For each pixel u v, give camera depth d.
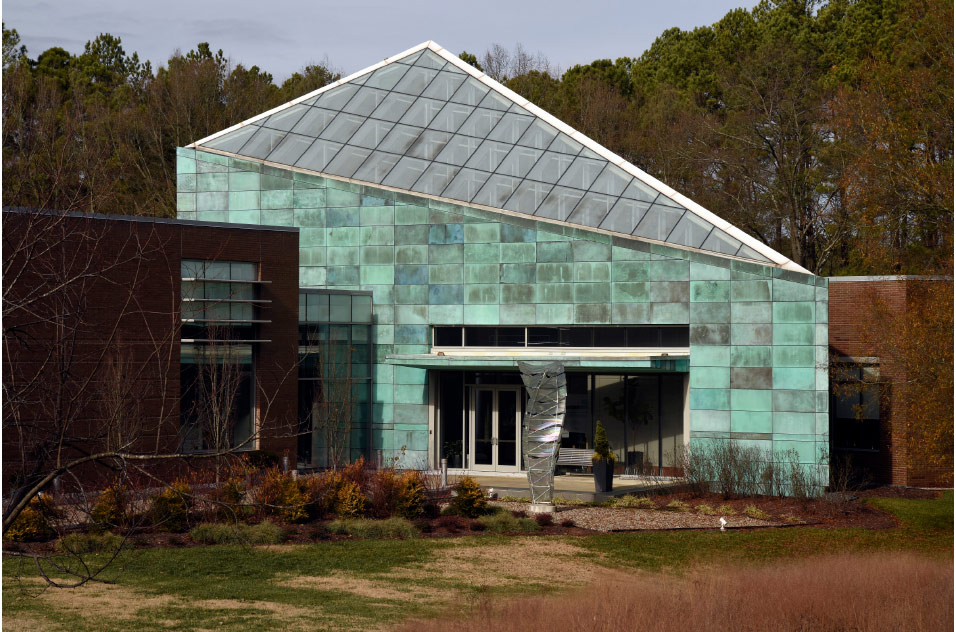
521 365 27.11
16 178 16.25
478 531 24.02
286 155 38.81
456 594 17.75
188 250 29.31
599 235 32.91
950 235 30.27
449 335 35.09
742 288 31.06
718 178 57.56
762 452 30.64
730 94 56.38
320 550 21.08
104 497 20.95
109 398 19.45
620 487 31.14
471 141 37.91
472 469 34.81
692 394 31.48
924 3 33.97
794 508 28.12
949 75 31.64
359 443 35.25
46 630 14.33
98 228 26.27
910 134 32.25
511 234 34.03
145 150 61.12
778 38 56.78
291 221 37.34
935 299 25.27
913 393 25.98
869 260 34.38
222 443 27.05
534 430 27.22
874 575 18.89
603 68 69.75
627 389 33.41
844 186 34.66
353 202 36.34
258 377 30.97
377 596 17.44
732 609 16.39
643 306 32.31
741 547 23.19
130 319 27.12
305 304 33.75
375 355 35.69
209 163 38.81
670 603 16.41
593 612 15.57
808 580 18.36
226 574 18.59
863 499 30.34
